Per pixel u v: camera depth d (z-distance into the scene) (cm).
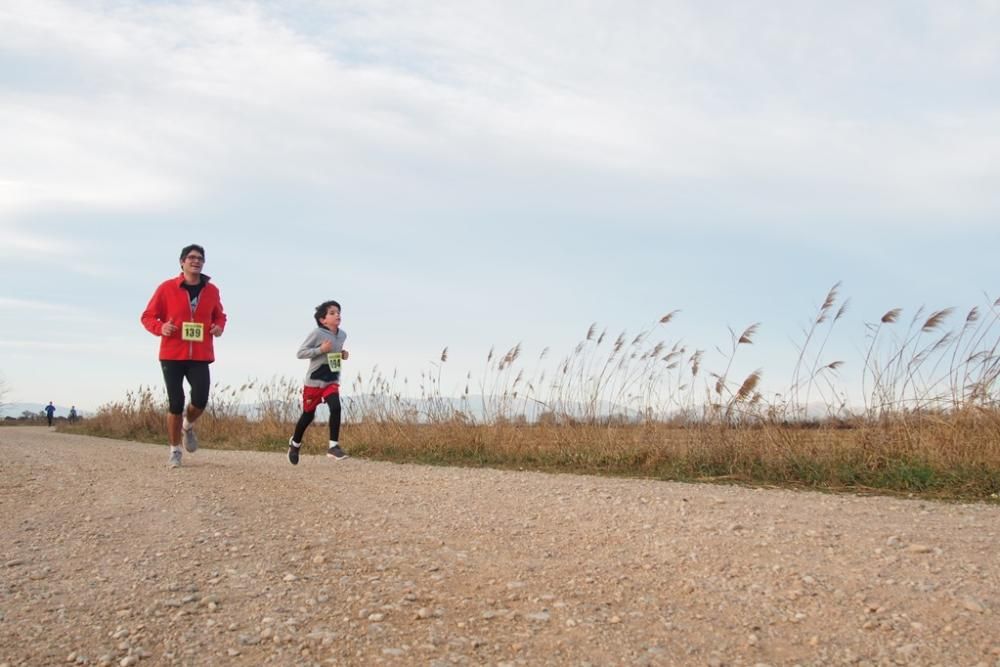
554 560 491
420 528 578
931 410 899
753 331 982
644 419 1070
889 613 388
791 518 608
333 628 375
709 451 930
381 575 456
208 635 366
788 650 352
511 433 1158
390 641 361
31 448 1312
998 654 339
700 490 783
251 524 577
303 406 1026
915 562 470
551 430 1133
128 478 803
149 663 337
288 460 1102
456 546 525
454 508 660
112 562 476
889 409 909
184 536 536
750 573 456
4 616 386
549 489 776
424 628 376
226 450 1420
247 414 1734
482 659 344
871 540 523
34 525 571
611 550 514
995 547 504
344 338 1041
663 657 346
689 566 473
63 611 393
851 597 411
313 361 1026
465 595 423
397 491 755
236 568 463
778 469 869
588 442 1061
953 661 335
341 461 1083
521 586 437
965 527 571
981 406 877
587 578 452
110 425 2372
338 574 456
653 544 526
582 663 340
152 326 891
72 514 610
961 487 761
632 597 420
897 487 786
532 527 583
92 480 789
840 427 940
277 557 488
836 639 361
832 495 754
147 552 497
